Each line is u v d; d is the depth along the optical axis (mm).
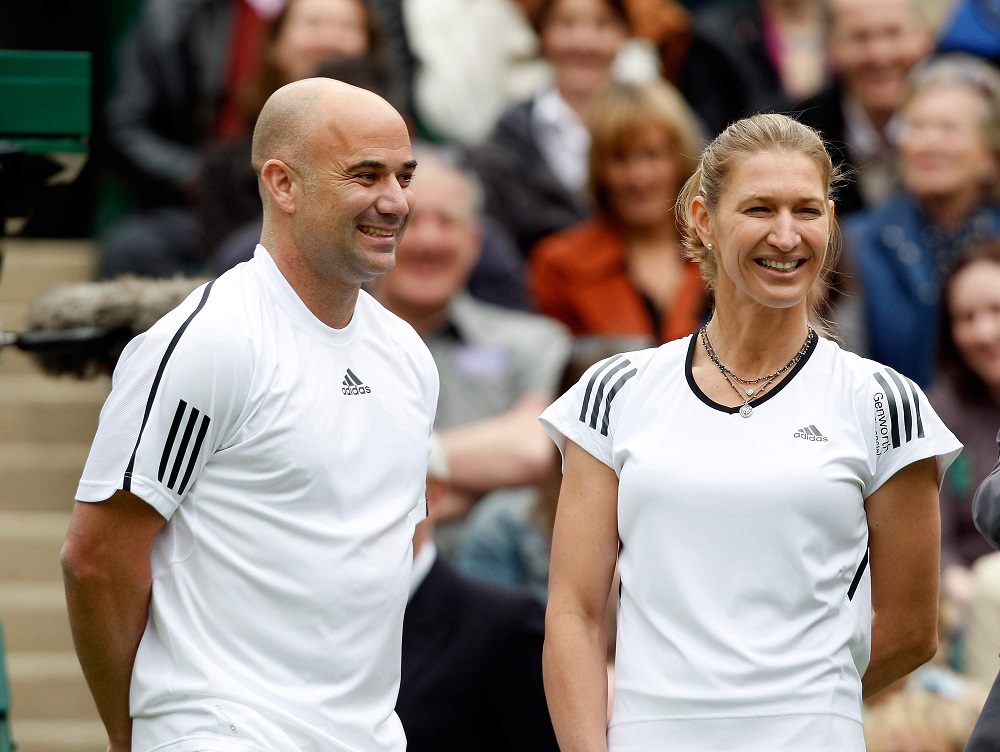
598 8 32812
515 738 18625
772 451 14211
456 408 27203
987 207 29406
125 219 34469
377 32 28938
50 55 18062
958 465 25781
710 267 15023
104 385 32656
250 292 14781
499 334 27750
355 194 14547
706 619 14062
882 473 14445
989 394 26016
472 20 34531
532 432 26453
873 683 15344
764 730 13883
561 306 29188
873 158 31609
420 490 15461
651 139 28625
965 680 22906
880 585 14906
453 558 25844
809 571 14070
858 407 14438
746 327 14461
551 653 14773
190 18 32750
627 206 28828
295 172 14680
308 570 14477
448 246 27266
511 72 34750
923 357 28953
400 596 15047
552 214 31766
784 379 14492
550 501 23609
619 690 14438
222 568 14453
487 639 18625
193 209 30609
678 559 14195
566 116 32812
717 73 34500
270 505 14469
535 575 23891
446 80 34125
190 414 14250
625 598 14578
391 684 15203
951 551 25500
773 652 13984
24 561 31062
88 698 29656
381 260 14734
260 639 14445
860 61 31438
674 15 34469
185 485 14406
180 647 14453
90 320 17172
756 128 14398
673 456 14344
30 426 32500
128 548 14398
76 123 18125
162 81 32812
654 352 14953
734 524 14102
